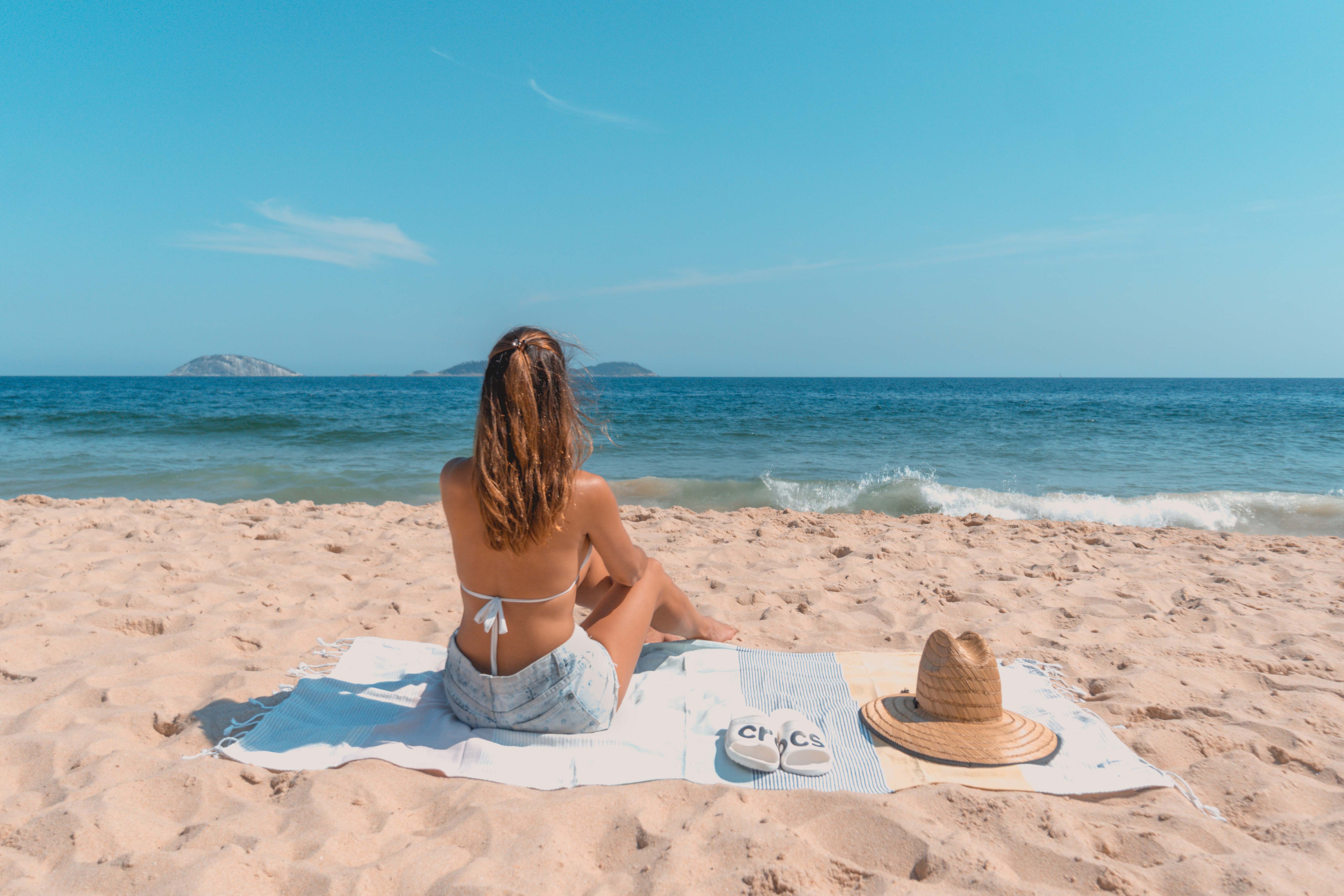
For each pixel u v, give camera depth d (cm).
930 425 2036
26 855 180
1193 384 11050
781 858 179
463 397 4422
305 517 650
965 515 828
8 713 260
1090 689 299
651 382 12075
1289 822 200
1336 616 393
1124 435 1744
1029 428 1947
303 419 2111
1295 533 775
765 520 691
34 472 1058
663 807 204
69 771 222
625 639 252
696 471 1198
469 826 192
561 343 226
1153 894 170
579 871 178
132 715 254
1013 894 166
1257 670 316
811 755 219
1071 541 603
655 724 247
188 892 162
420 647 318
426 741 235
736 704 261
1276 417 2345
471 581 228
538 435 212
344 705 262
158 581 420
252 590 411
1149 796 213
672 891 168
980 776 219
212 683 286
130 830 189
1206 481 1107
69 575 420
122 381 11150
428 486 977
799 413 2622
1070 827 194
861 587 444
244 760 223
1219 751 241
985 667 243
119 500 740
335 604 394
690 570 483
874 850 187
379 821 197
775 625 369
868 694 275
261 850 180
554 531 218
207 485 968
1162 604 418
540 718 233
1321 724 258
